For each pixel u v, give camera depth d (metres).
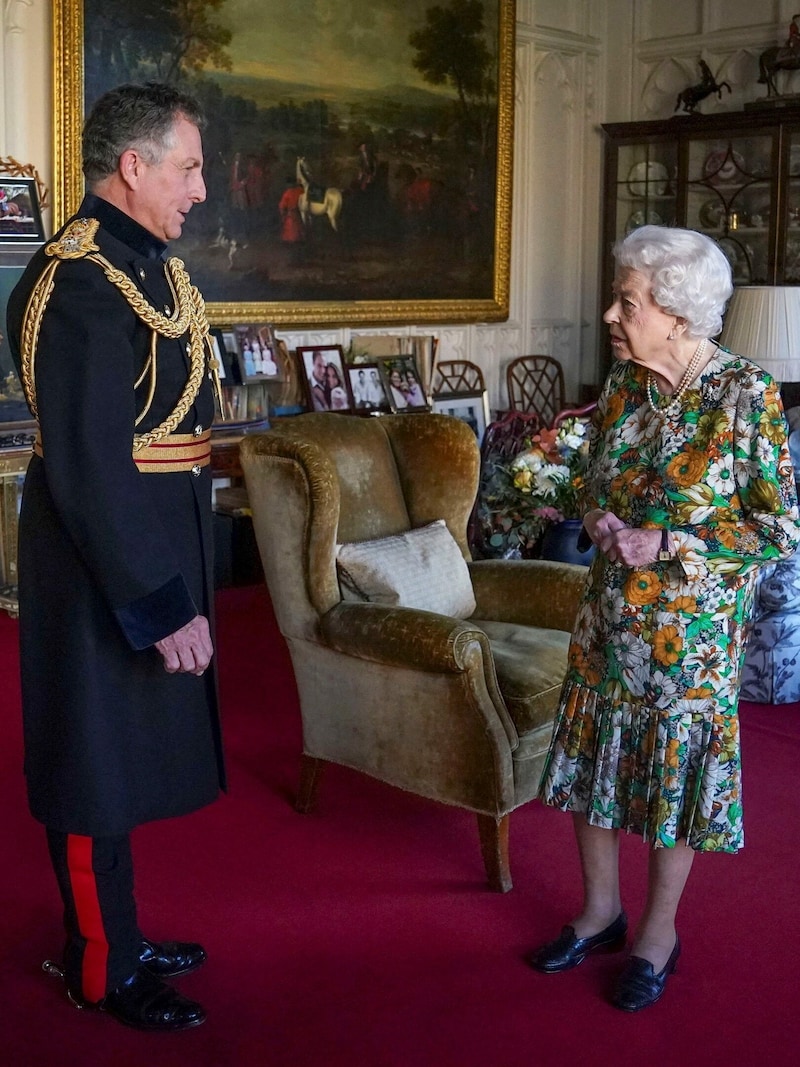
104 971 2.22
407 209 7.18
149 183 2.02
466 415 7.51
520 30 7.74
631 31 8.22
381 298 7.13
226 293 6.41
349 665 2.98
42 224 5.38
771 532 2.10
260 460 3.01
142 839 3.05
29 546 2.09
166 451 2.09
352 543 3.12
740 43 7.71
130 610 1.93
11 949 2.53
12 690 4.18
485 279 7.70
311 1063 2.14
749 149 7.30
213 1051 2.17
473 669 2.71
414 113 7.10
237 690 4.24
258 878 2.85
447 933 2.61
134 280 2.02
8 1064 2.12
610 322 2.20
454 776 2.82
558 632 3.18
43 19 5.55
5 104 5.48
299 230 6.66
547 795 2.41
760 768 3.55
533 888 2.82
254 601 5.52
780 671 4.07
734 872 2.90
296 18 6.45
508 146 7.63
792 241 7.23
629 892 2.80
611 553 2.19
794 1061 2.16
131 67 5.80
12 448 4.96
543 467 4.25
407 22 6.96
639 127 7.71
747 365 2.13
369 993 2.37
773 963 2.49
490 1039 2.22
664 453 2.18
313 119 6.62
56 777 2.07
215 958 2.49
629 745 2.28
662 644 2.19
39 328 1.95
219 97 6.19
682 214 7.64
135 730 2.10
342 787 3.41
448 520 3.38
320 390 6.62
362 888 2.81
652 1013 2.30
